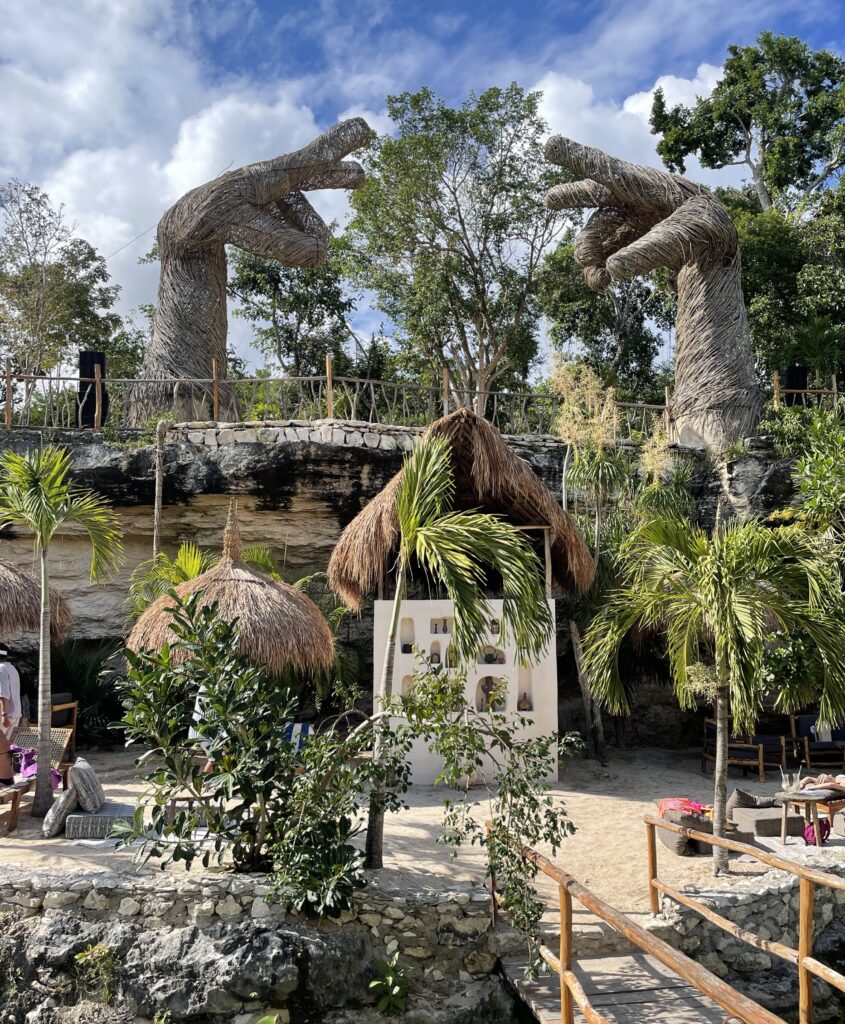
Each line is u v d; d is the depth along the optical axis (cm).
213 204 1816
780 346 2520
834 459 1292
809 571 842
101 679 1480
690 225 1809
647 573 937
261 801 788
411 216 2748
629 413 1880
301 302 3102
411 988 750
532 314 3003
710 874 865
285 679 1376
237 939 734
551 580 1309
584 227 2062
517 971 734
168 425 1599
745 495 1658
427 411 1781
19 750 1051
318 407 1719
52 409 1700
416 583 1530
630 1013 652
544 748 771
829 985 796
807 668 907
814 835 956
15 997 743
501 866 727
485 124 2667
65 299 2894
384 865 855
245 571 1138
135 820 784
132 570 1596
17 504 994
